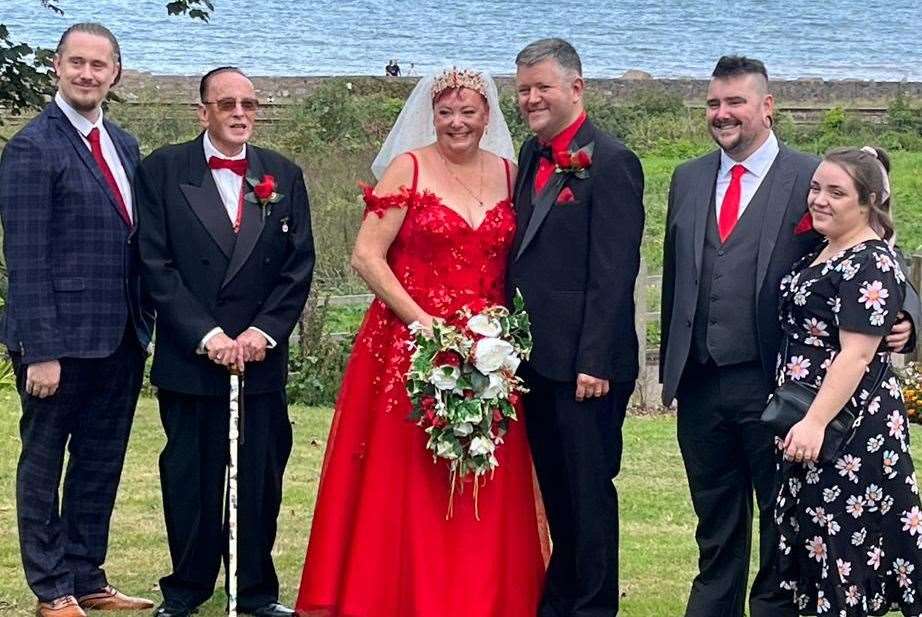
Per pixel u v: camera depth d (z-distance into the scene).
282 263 5.30
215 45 56.66
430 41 62.97
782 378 4.71
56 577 5.29
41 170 5.10
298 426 9.61
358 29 65.38
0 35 9.28
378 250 5.11
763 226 4.88
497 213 5.12
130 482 7.74
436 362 4.89
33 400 5.23
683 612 5.66
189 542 5.31
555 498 5.22
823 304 4.61
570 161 5.00
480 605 5.04
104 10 63.19
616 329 5.03
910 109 25.77
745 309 4.87
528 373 5.14
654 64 58.09
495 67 54.41
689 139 23.97
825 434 4.55
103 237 5.20
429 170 5.14
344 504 5.20
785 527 4.72
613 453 5.23
